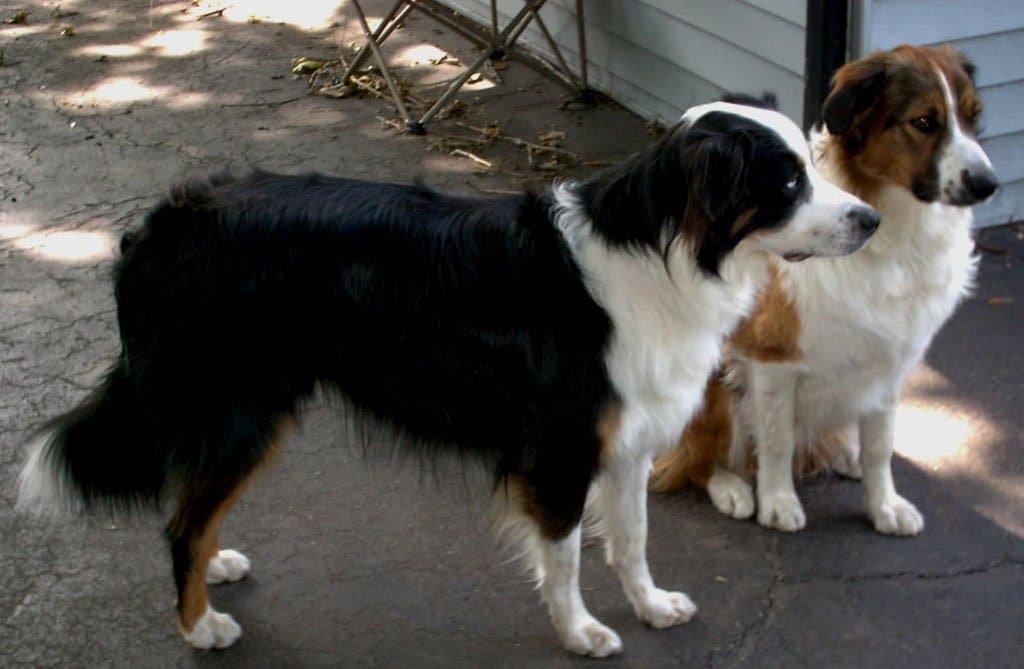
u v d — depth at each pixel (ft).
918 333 8.95
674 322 8.25
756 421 9.25
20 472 9.28
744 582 8.99
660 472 9.55
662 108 13.03
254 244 8.32
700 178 7.92
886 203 8.76
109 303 10.86
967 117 8.63
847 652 8.61
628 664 8.59
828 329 8.87
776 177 8.02
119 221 11.74
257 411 8.47
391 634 8.74
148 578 9.00
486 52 13.35
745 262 8.24
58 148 12.83
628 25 13.10
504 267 8.28
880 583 8.95
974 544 9.12
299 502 9.46
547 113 13.57
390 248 8.34
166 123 13.47
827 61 10.80
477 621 8.80
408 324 8.36
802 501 9.48
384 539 9.24
